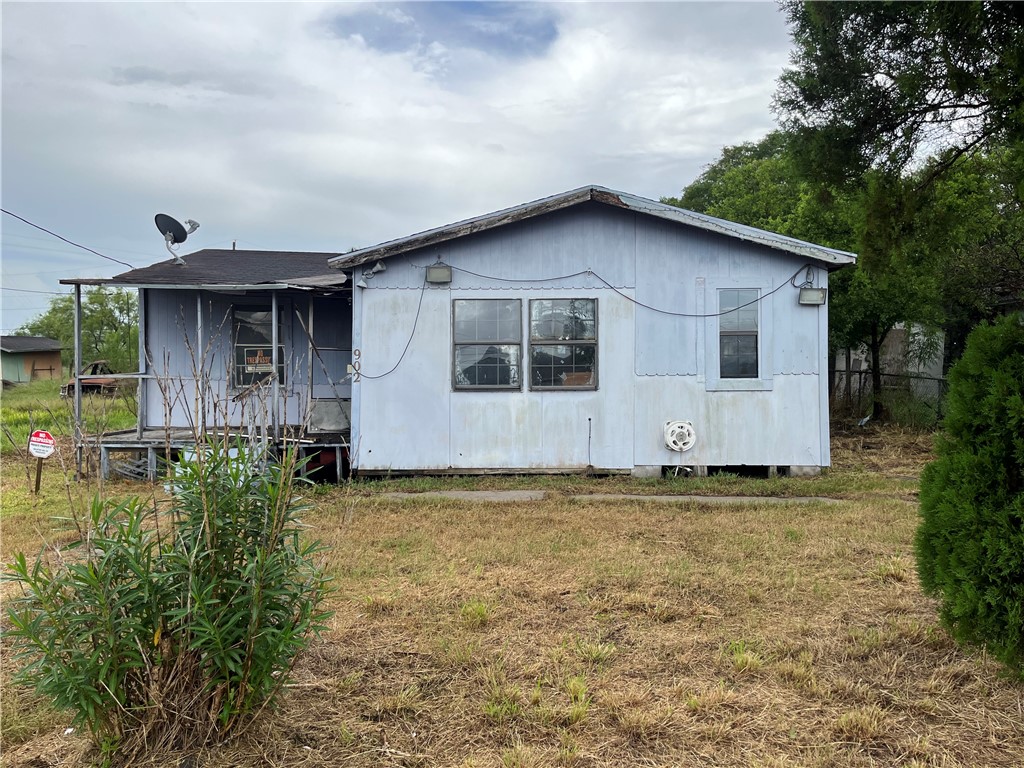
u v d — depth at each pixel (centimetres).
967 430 383
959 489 379
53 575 315
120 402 1319
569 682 375
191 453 319
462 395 1039
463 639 439
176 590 297
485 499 902
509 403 1040
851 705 360
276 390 985
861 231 595
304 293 1180
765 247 1032
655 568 583
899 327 1923
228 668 302
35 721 347
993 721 343
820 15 525
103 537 296
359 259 1014
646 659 413
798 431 1042
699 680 386
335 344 1223
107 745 300
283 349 1202
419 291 1035
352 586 545
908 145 550
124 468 1043
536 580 556
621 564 595
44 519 757
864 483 987
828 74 543
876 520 763
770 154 3161
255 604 292
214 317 1184
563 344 1041
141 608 296
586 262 1038
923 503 411
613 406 1041
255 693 313
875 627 457
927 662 407
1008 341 371
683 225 1029
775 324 1038
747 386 1038
